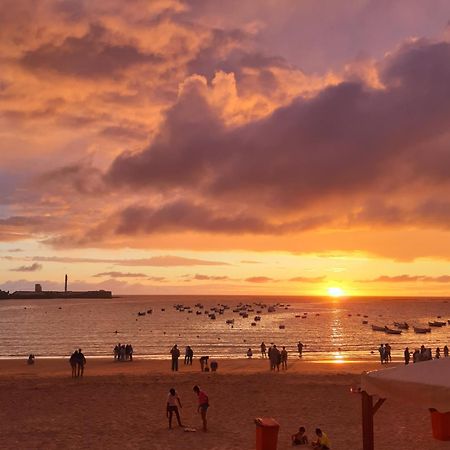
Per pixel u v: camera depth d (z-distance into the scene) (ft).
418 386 32.32
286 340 303.27
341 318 552.41
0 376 105.19
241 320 504.43
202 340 302.86
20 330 390.63
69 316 591.78
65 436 56.13
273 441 47.11
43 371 125.90
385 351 147.33
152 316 583.17
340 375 97.76
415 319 556.10
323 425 61.57
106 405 72.02
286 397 76.79
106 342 294.87
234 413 67.62
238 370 124.67
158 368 131.34
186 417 65.46
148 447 51.62
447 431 49.44
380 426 60.23
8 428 59.88
